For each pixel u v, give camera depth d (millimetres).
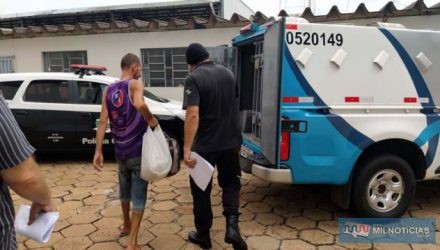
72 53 9766
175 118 6000
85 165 6055
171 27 8727
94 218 3932
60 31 9398
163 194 4656
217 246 3305
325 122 3414
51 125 5879
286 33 3316
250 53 4766
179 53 8992
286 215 4012
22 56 10023
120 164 3193
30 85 5906
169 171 3039
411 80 3645
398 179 3748
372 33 3508
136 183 3082
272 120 3369
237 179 3244
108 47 9320
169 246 3309
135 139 3045
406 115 3625
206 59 3094
